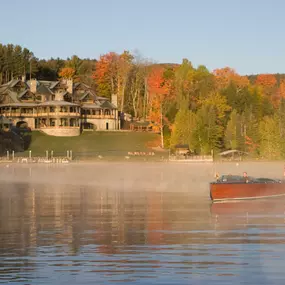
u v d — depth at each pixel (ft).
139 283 113.91
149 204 233.96
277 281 115.14
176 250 139.64
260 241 149.38
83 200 251.19
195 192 288.71
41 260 130.41
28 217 196.24
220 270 122.21
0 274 119.75
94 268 123.85
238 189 246.06
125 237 156.56
